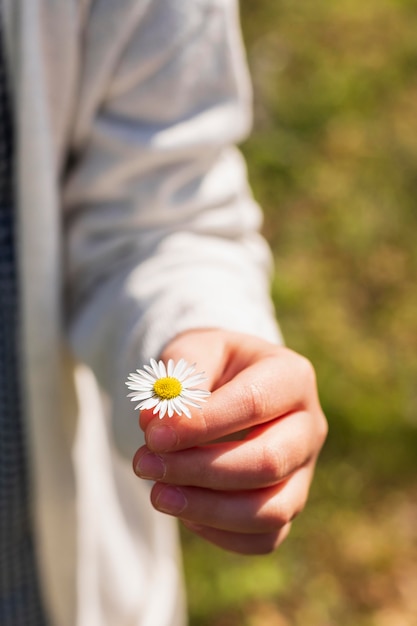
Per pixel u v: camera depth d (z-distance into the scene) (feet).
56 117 1.62
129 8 1.56
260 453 1.33
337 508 3.10
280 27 4.68
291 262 3.78
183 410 1.29
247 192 1.80
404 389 3.40
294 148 4.16
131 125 1.64
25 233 1.63
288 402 1.37
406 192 4.08
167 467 1.30
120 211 1.66
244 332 1.52
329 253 3.84
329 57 4.57
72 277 1.72
